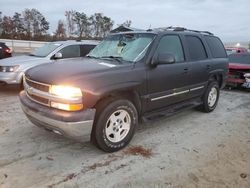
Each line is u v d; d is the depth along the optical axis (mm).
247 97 8492
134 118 4164
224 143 4512
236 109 6848
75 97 3473
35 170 3443
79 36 53500
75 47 8656
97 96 3580
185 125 5379
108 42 5195
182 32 5438
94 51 5270
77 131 3508
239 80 9211
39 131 4719
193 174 3459
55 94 3559
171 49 4938
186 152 4109
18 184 3125
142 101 4316
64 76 3613
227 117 6062
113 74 3867
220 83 6676
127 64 4199
